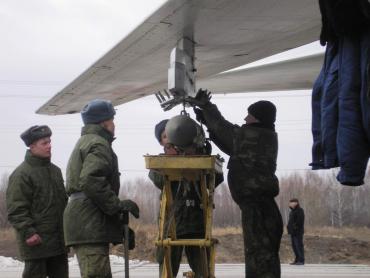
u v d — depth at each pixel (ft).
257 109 18.24
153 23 18.99
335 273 45.80
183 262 57.21
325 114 13.70
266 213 17.63
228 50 24.41
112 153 17.71
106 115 17.88
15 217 20.01
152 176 20.72
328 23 13.84
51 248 20.20
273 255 17.43
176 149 19.02
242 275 42.29
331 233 138.72
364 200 192.75
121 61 24.50
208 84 38.45
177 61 20.48
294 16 19.52
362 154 13.07
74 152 17.54
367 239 114.01
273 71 35.35
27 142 20.45
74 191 17.29
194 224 19.89
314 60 34.14
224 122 18.61
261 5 17.99
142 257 74.02
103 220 17.06
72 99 32.30
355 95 13.12
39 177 20.30
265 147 17.87
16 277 39.93
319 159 14.48
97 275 16.78
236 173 17.79
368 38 13.00
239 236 89.81
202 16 18.56
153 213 187.73
